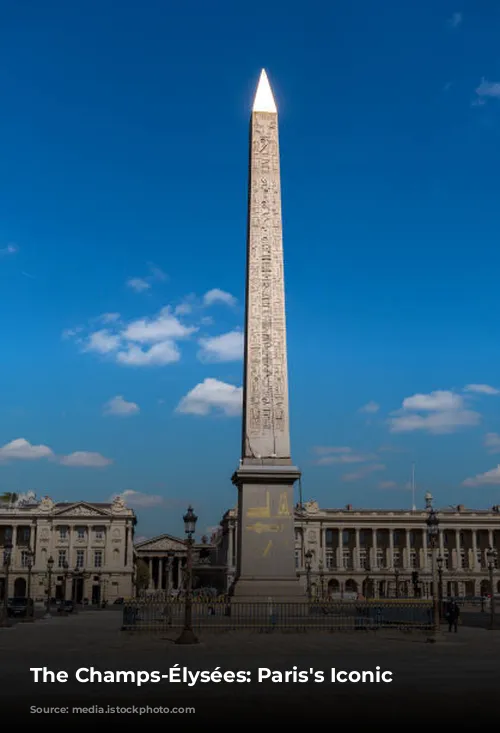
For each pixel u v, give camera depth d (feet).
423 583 454.81
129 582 453.99
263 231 120.98
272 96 128.88
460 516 466.70
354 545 466.70
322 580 448.65
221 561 453.58
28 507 476.54
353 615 103.60
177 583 531.09
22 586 456.04
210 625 99.81
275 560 109.91
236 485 118.62
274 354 116.88
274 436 114.21
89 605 392.27
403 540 467.93
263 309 118.32
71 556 457.68
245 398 116.26
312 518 460.96
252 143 125.29
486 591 458.50
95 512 463.01
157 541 535.60
